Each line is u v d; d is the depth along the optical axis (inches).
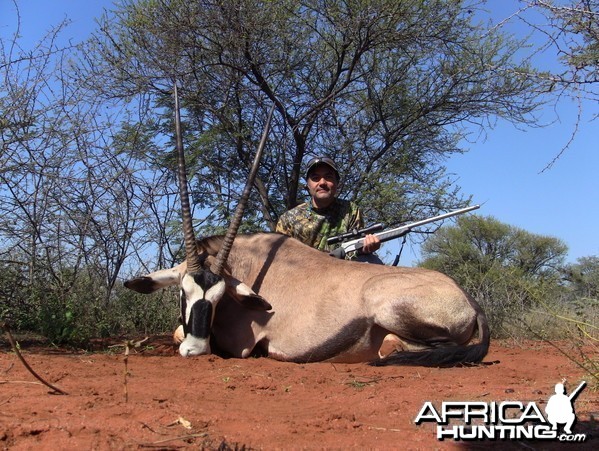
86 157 297.9
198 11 397.7
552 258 589.3
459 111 460.1
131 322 331.3
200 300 223.1
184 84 421.1
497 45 434.9
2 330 261.1
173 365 200.8
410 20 418.9
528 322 335.6
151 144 426.9
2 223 262.1
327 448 104.0
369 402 141.3
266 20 403.5
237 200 452.4
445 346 214.7
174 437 107.5
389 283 218.8
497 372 195.0
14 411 123.2
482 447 108.5
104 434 107.8
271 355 230.5
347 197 466.0
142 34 406.9
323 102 423.2
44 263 284.8
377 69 462.9
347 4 404.8
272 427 116.0
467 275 421.1
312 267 234.8
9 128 251.8
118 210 324.8
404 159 453.4
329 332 221.3
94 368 187.9
